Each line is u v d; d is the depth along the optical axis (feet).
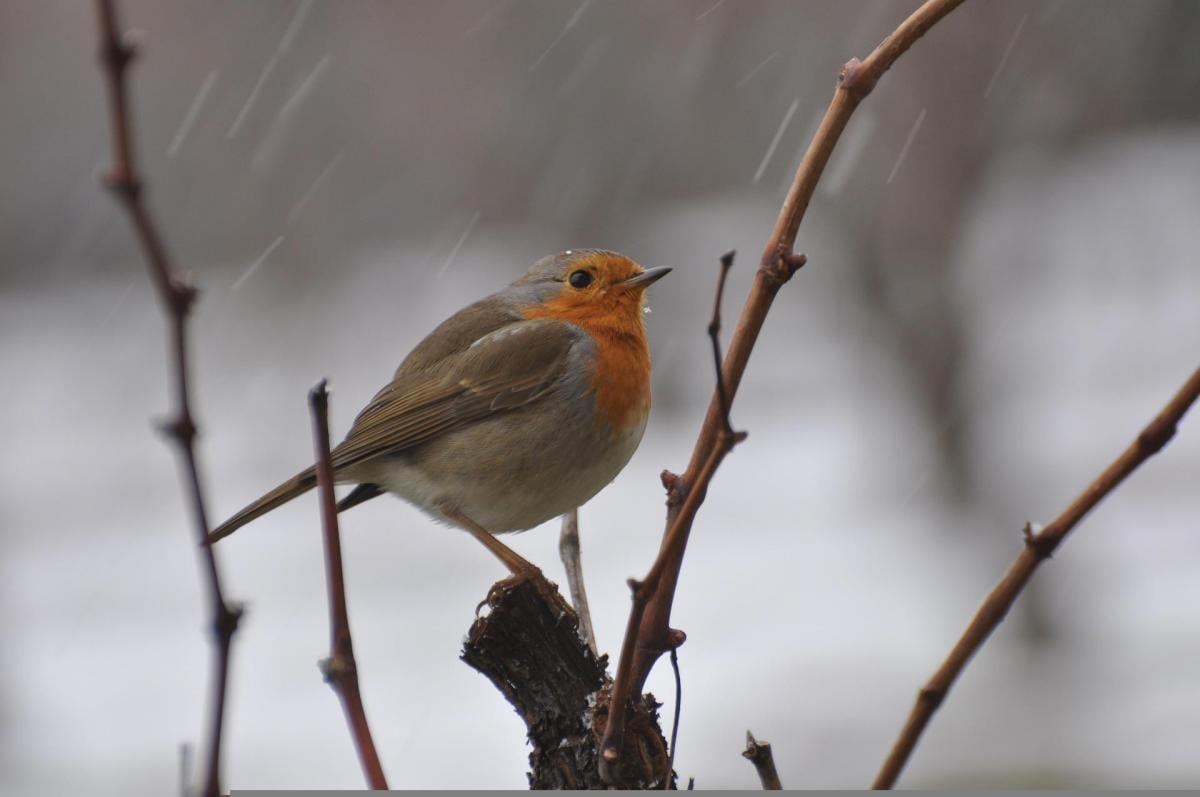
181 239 64.59
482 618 14.20
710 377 55.98
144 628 45.52
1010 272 57.62
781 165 55.88
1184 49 63.46
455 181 61.72
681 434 54.34
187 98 64.80
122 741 39.65
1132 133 65.16
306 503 51.90
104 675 43.14
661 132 57.77
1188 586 43.14
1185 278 56.90
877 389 52.90
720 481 52.03
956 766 36.22
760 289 10.79
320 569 47.29
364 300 61.57
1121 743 35.91
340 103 62.90
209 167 64.13
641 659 11.44
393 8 61.62
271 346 61.31
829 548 47.57
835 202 52.29
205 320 62.75
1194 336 53.42
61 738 39.75
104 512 52.80
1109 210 60.95
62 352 66.64
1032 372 52.47
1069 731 36.68
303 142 63.46
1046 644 43.21
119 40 7.02
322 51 63.10
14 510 53.01
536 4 59.47
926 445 50.70
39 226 73.87
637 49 57.82
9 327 69.92
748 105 56.34
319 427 8.86
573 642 14.07
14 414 61.72
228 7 64.54
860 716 38.04
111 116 7.06
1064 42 56.59
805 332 58.18
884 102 52.06
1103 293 57.77
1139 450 9.32
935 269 51.47
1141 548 45.11
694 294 57.31
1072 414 50.90
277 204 63.62
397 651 41.14
